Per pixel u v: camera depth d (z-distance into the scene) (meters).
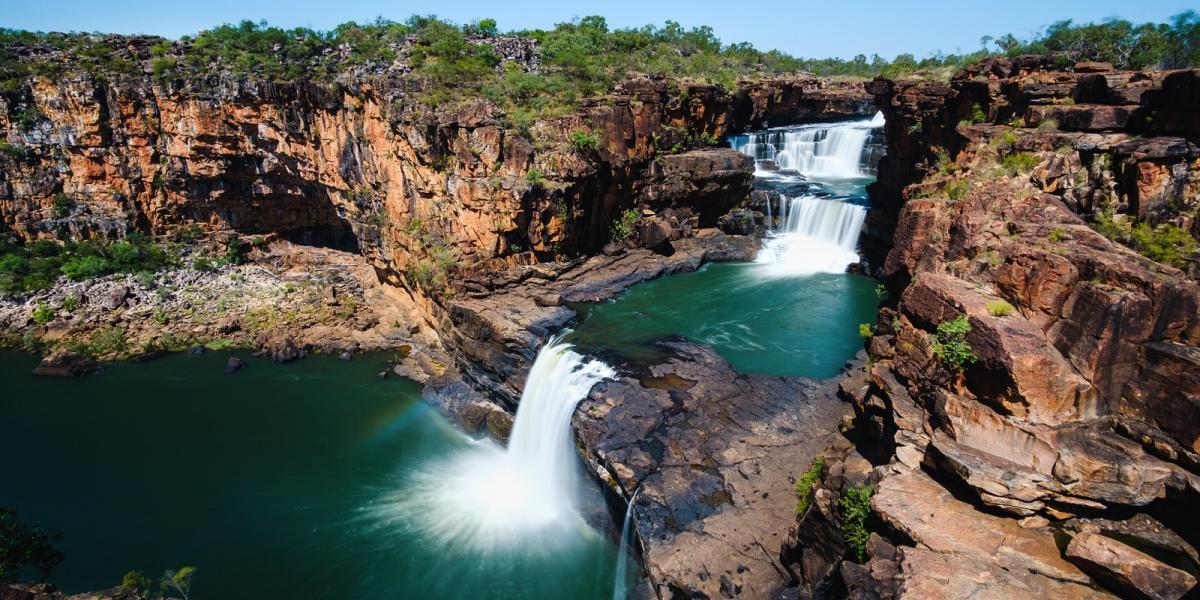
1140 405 17.75
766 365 33.72
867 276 46.22
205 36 53.72
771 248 51.31
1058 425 17.80
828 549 20.28
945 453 17.95
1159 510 16.55
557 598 25.64
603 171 45.62
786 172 62.88
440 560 27.47
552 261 44.59
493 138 40.56
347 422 37.47
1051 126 30.05
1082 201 25.72
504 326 37.03
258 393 40.28
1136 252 21.64
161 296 49.97
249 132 50.38
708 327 38.25
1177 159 23.05
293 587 26.17
